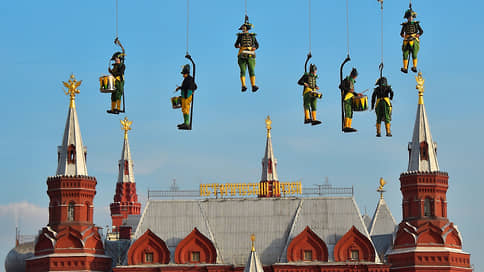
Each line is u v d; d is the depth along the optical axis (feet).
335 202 350.84
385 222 414.00
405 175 354.95
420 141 358.64
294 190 355.77
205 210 351.87
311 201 351.46
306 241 340.59
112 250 357.61
